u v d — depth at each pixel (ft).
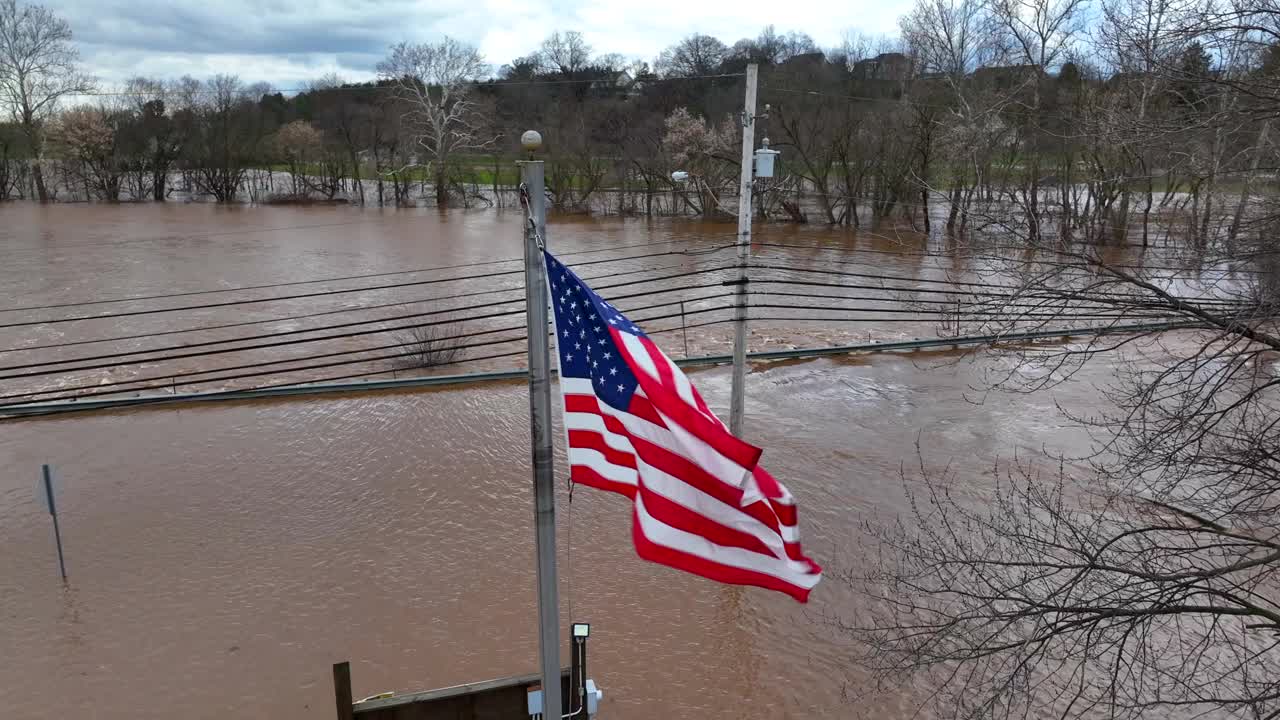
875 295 120.67
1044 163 91.81
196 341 95.20
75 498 56.39
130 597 45.27
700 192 200.34
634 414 22.26
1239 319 30.04
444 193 236.84
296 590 46.16
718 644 41.98
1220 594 26.58
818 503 56.03
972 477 59.67
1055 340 92.84
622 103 244.22
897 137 158.71
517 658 40.88
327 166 267.59
